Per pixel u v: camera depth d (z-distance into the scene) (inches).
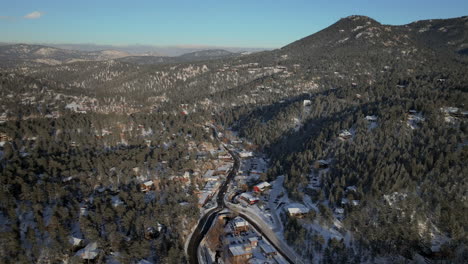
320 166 6624.0
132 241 4503.0
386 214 4690.0
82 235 4640.8
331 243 4473.4
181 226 5236.2
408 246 4227.4
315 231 4916.3
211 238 5118.1
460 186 4687.5
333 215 5108.3
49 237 4375.0
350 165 6117.1
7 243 3932.1
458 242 4133.9
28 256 4003.4
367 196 4987.7
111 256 4330.7
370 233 4503.0
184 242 5044.3
